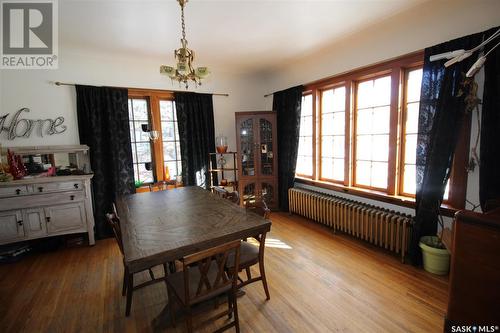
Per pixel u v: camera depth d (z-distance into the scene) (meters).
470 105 2.07
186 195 2.84
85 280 2.47
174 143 4.21
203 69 2.13
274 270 2.51
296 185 4.39
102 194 3.53
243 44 3.18
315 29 2.79
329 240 3.19
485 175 2.04
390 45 2.71
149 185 3.69
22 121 3.14
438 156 2.28
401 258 2.66
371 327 1.74
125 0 2.07
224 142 4.45
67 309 2.04
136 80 3.76
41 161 3.26
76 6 2.15
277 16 2.46
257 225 1.84
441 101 2.24
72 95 3.38
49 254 3.05
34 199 2.94
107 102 3.48
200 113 4.27
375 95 3.08
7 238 2.86
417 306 1.93
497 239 0.99
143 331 1.79
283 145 4.36
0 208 2.80
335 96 3.63
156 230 1.76
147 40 2.93
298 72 4.04
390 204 2.90
